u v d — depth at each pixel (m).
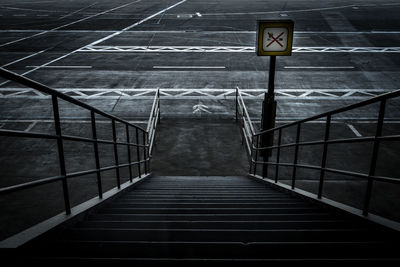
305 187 8.51
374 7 44.31
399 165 9.71
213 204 4.65
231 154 10.77
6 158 9.89
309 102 15.66
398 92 2.71
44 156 10.09
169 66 21.45
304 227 3.33
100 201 4.26
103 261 2.26
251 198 5.54
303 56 23.66
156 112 12.30
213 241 2.88
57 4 47.91
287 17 37.78
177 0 52.88
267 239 2.91
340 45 26.61
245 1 51.31
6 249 2.31
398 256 2.51
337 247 2.60
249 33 31.09
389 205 7.45
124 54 24.22
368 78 19.11
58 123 3.11
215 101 15.93
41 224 2.88
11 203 6.84
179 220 3.70
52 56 23.55
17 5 46.47
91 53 24.39
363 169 9.57
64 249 2.55
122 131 12.50
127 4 48.56
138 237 2.91
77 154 10.34
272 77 8.87
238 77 19.38
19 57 23.19
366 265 2.24
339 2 49.50
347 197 7.87
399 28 32.19
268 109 9.09
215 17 38.38
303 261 2.28
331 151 10.69
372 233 3.01
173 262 2.27
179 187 7.08
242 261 2.28
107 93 16.78
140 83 18.33
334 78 19.11
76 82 18.39
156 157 10.54
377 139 3.11
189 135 12.08
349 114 13.98
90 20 36.59
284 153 10.77
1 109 14.34
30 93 16.33
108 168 4.95
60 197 7.32
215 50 25.39
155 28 33.06
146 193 6.08
